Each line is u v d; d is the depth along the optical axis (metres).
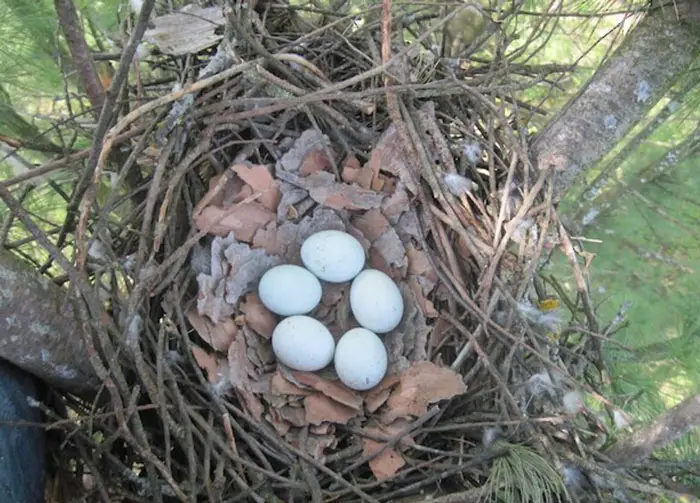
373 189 0.71
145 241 0.62
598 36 0.97
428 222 0.70
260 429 0.63
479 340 0.68
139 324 0.62
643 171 0.89
